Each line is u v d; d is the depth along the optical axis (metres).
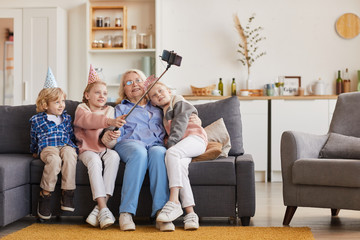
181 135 2.88
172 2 5.70
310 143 3.10
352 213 3.27
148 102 3.19
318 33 5.62
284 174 2.87
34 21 5.52
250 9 5.66
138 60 5.71
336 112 3.44
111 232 2.57
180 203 2.77
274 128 5.22
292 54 5.63
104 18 5.62
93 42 5.60
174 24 5.70
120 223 2.64
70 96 5.78
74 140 3.04
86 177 2.78
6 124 3.33
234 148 3.17
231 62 5.67
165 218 2.57
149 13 5.71
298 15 5.63
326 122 5.20
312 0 5.62
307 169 2.74
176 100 3.09
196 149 2.81
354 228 2.79
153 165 2.69
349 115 3.38
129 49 5.51
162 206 2.66
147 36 5.62
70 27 5.79
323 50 5.62
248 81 5.57
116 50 5.52
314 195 2.77
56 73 5.51
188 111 2.99
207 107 3.28
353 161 2.68
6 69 5.55
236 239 2.41
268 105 5.31
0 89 5.55
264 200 3.89
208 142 3.02
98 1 5.70
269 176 5.35
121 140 2.97
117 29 5.59
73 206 2.79
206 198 2.78
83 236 2.47
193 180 2.75
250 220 3.03
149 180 2.78
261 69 5.65
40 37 5.52
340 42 5.62
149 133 3.02
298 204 2.81
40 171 2.83
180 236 2.46
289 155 2.86
